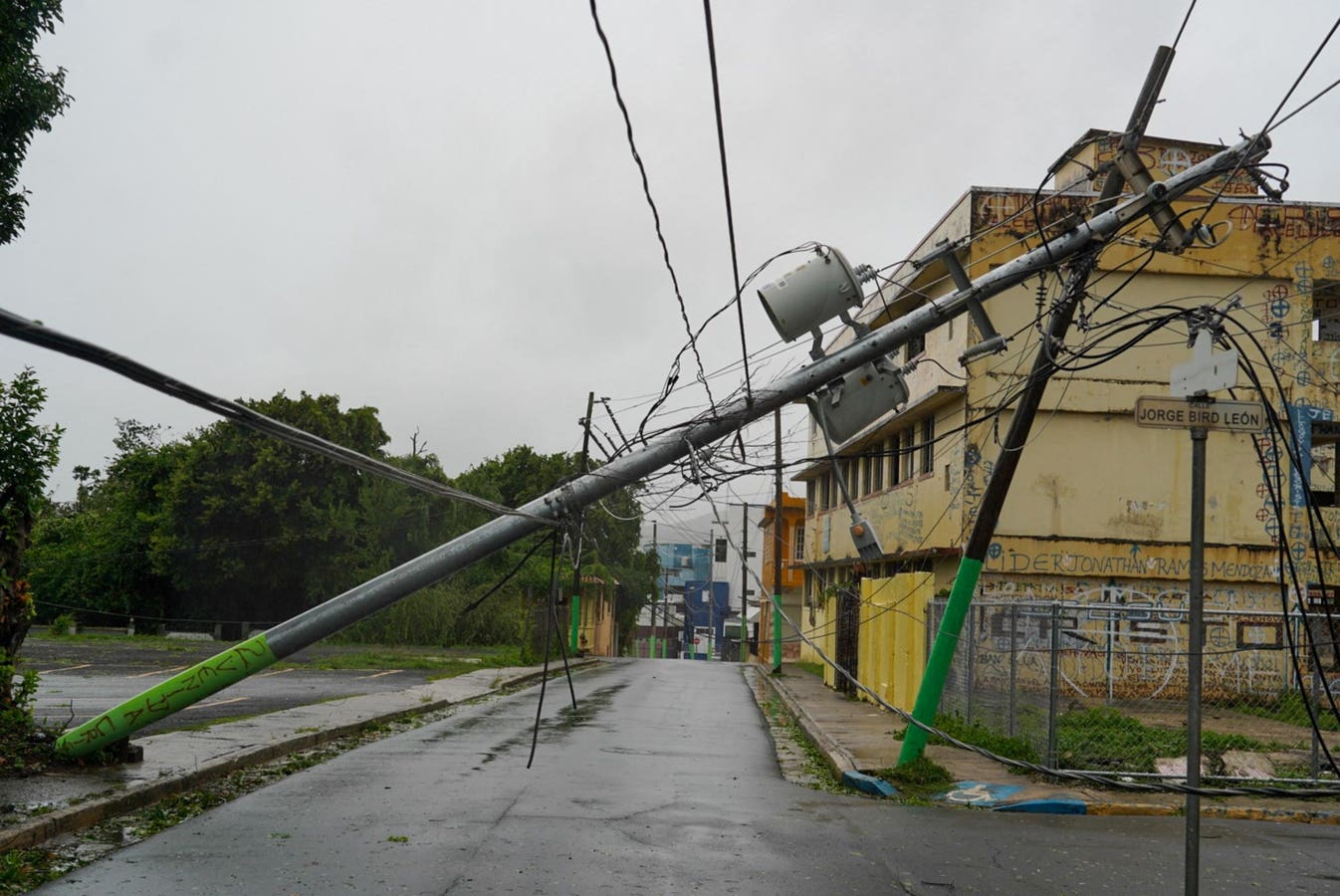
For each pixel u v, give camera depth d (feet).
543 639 147.23
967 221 78.59
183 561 153.58
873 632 79.61
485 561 177.68
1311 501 30.32
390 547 162.71
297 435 19.16
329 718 57.88
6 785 32.96
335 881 25.09
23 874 24.86
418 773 42.39
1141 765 44.32
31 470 38.17
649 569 248.73
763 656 193.47
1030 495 78.48
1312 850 32.86
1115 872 29.14
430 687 85.87
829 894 25.72
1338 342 79.36
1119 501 78.54
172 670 86.69
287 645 34.94
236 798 35.73
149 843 28.63
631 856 28.73
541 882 25.59
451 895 24.14
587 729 61.16
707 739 58.65
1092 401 78.74
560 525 34.47
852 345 36.35
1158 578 78.02
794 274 36.17
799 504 191.31
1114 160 37.55
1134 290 78.74
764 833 32.60
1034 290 78.23
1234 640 75.92
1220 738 51.39
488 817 33.37
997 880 27.76
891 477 100.37
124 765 38.04
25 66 43.11
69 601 163.32
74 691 67.05
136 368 15.17
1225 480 78.69
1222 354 22.39
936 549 79.20
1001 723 53.78
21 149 43.70
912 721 29.81
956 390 78.79
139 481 163.84
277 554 152.97
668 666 148.77
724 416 35.53
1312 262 78.95
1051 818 37.35
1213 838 34.32
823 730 59.62
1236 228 79.15
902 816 36.55
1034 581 78.18
